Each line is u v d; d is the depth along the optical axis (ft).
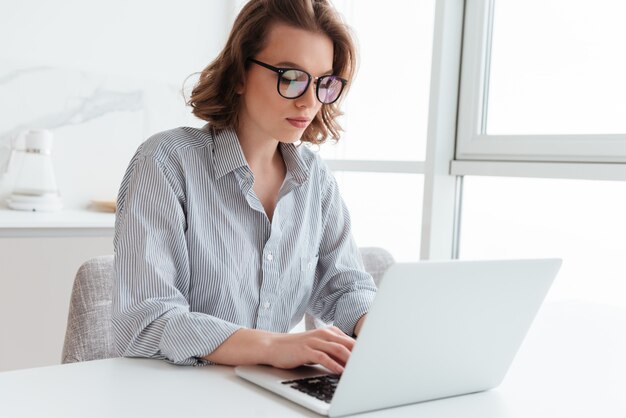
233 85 4.05
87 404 2.61
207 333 3.22
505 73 7.52
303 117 3.82
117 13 9.50
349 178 9.54
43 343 7.57
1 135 8.75
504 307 2.96
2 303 7.24
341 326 4.24
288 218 4.26
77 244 7.70
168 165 3.87
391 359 2.66
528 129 7.30
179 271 3.78
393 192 8.94
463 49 7.77
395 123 8.97
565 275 7.03
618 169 6.40
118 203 4.09
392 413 2.75
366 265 5.32
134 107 9.73
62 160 9.21
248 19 3.90
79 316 4.07
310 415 2.64
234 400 2.75
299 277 4.31
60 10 9.05
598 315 4.93
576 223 6.91
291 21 3.78
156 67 9.89
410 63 8.77
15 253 7.26
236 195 4.04
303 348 3.07
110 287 4.19
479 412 2.85
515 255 7.50
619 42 6.50
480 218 7.82
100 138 9.48
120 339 3.42
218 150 4.04
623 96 6.48
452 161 7.86
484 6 7.55
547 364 3.66
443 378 2.93
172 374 3.06
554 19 7.06
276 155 4.40
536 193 7.25
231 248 3.99
